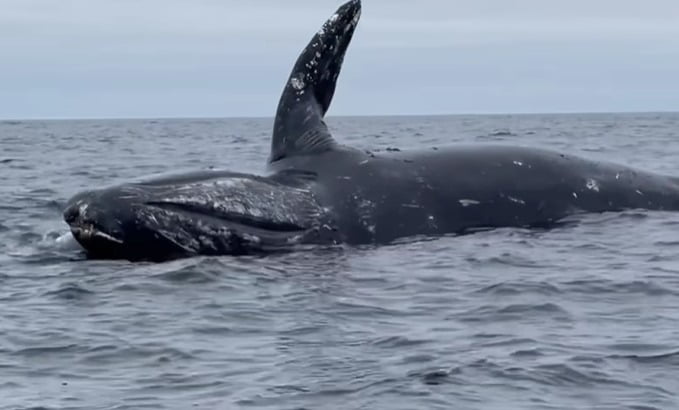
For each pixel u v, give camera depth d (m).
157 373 32.16
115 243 48.66
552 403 28.80
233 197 50.00
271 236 50.00
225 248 49.31
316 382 30.66
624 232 52.72
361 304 40.00
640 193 57.31
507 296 40.75
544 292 41.25
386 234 51.75
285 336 35.69
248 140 183.00
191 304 40.38
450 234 52.66
